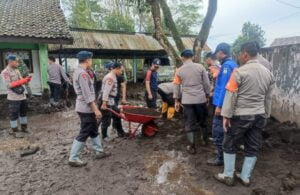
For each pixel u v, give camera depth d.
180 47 8.45
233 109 3.62
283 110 6.25
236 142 3.80
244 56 3.72
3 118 8.76
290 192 3.68
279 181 3.92
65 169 4.60
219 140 4.36
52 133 6.90
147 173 4.35
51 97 10.06
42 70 11.45
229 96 3.58
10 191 3.93
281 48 6.26
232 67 3.97
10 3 13.74
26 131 7.02
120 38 17.81
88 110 4.55
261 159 4.64
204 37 7.53
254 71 3.60
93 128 4.72
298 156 4.70
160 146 5.45
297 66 5.86
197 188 3.84
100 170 4.51
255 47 3.65
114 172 4.42
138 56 19.05
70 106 10.52
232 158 3.83
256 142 3.77
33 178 4.31
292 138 5.28
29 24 11.51
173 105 7.09
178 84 5.06
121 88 6.36
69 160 4.69
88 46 16.11
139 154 5.11
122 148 5.45
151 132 6.03
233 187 3.82
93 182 4.12
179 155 4.98
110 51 17.36
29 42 10.66
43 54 11.42
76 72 4.50
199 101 4.86
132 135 6.08
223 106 3.65
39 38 10.74
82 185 4.04
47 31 11.12
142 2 8.80
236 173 4.09
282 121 6.30
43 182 4.17
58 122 8.12
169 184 3.99
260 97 3.64
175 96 5.14
